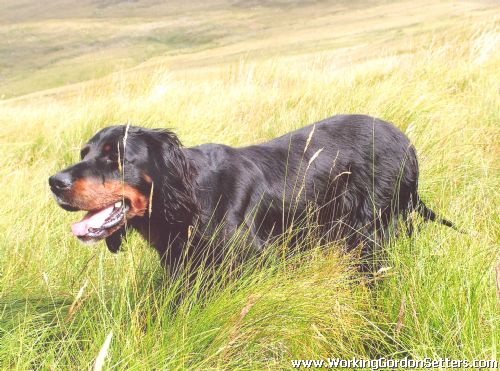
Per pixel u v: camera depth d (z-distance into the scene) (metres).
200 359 2.64
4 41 150.62
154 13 195.50
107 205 2.95
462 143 5.17
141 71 9.06
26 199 4.45
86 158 2.98
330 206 3.60
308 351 2.77
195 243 3.11
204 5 195.62
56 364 2.50
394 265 3.25
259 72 9.05
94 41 141.38
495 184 4.45
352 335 2.91
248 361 2.66
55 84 68.38
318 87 7.39
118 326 2.63
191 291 2.93
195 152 3.25
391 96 6.12
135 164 2.99
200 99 7.95
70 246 3.91
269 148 3.56
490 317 2.57
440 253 3.10
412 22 75.62
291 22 130.12
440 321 2.72
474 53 9.12
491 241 3.42
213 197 3.15
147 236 3.24
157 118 6.64
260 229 3.37
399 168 3.65
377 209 3.61
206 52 73.06
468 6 93.31
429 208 3.95
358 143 3.65
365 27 79.00
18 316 2.84
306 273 3.08
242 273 3.08
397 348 2.76
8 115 9.36
